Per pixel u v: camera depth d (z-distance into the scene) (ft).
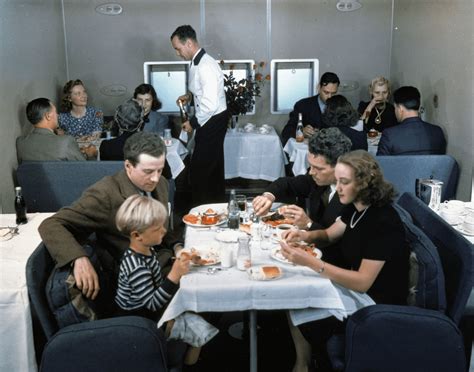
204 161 15.42
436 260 6.86
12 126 12.74
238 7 19.24
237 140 16.56
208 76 14.97
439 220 7.84
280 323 10.06
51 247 7.06
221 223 8.92
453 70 13.62
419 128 13.05
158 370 6.56
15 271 7.39
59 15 18.33
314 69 19.72
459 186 13.26
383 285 7.16
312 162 8.63
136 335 6.41
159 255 8.53
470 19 12.61
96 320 6.63
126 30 19.17
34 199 12.24
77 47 19.13
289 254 7.01
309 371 7.99
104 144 12.15
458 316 7.00
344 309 6.91
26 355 7.07
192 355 7.63
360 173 6.98
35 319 7.57
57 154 12.34
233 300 6.79
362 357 6.68
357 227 7.29
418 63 16.48
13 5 13.33
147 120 16.78
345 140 8.54
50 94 16.87
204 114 15.10
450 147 13.76
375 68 19.84
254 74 19.51
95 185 7.84
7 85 12.56
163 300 6.87
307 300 6.88
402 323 6.56
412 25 17.08
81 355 6.47
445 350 6.64
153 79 19.35
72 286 6.69
